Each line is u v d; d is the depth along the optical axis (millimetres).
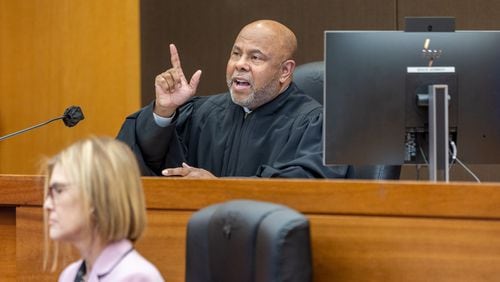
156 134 6188
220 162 6492
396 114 5203
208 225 4238
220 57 10242
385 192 4422
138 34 10195
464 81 5215
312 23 10109
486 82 5215
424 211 4391
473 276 4379
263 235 3965
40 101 10375
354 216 4469
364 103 5195
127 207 3752
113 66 10211
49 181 3832
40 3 10359
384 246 4441
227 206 4215
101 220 3732
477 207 4355
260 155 6348
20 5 10414
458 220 4383
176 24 10266
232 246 4105
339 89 5195
